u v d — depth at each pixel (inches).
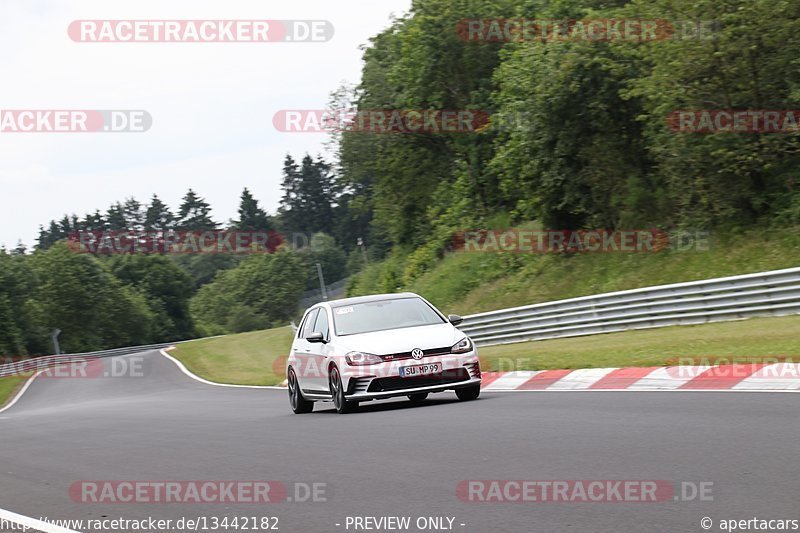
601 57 4581.7
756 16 3814.0
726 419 1247.5
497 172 5861.2
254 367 6028.5
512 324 4259.4
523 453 1123.9
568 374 2204.7
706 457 987.3
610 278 4584.2
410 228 7731.3
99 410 3223.4
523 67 4921.3
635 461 1002.1
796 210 3932.1
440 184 7101.4
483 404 1731.1
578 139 4827.8
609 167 4827.8
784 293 2972.4
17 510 1096.2
